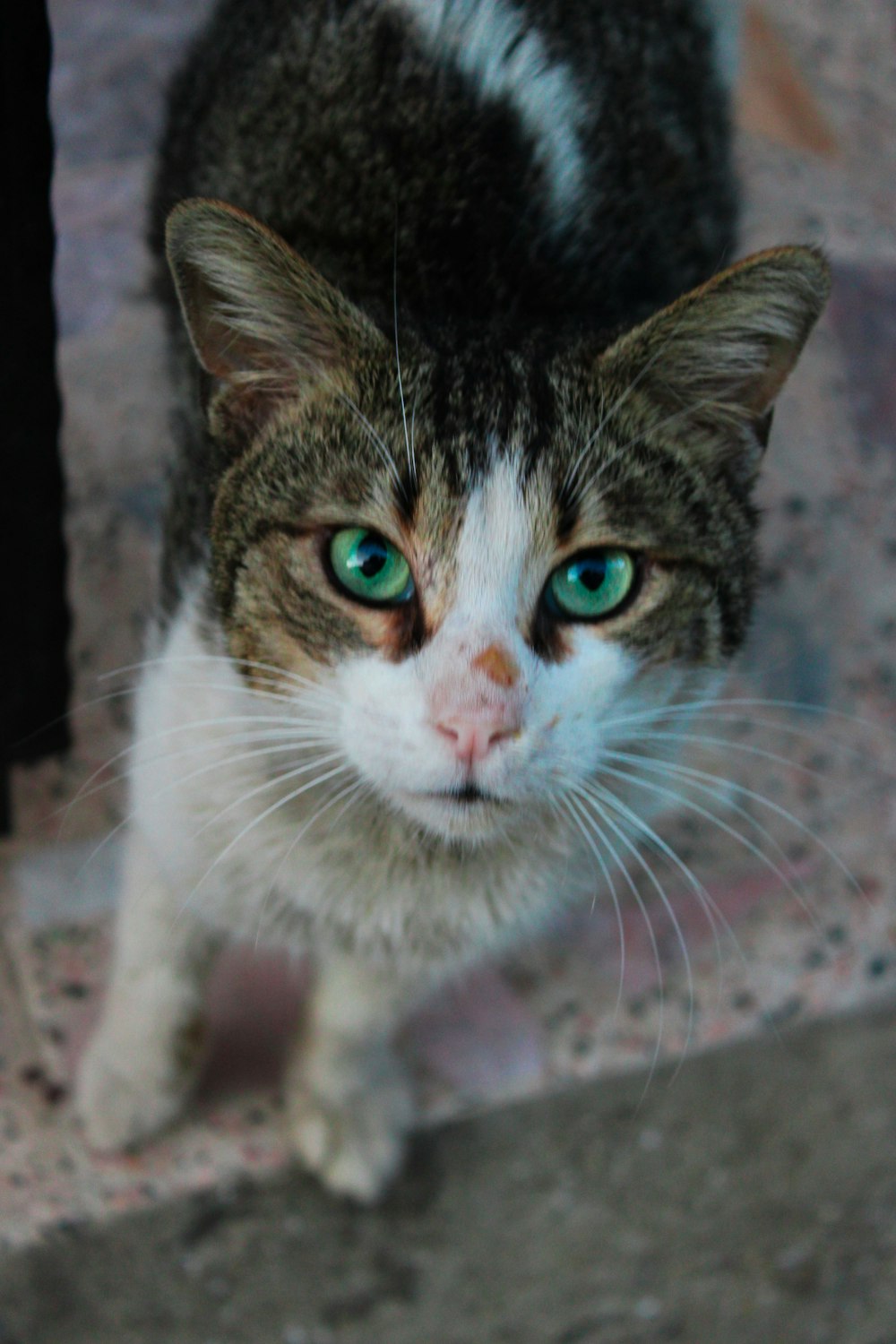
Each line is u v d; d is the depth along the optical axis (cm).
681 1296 49
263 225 39
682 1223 50
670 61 53
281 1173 50
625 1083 52
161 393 61
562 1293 49
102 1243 48
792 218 73
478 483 39
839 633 61
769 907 55
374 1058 51
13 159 44
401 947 45
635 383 40
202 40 55
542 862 44
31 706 53
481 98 46
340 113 47
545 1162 51
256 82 49
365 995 49
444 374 40
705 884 55
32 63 43
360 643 39
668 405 41
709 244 53
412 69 46
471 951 46
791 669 60
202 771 42
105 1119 49
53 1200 48
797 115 79
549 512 39
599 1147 51
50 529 50
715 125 56
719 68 58
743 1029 53
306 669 40
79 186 67
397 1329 48
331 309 39
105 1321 47
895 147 79
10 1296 47
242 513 40
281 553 40
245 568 40
